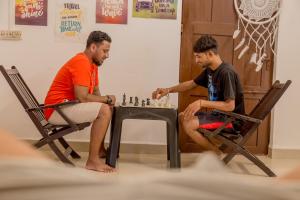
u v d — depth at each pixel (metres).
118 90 3.79
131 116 2.92
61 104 2.86
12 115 3.73
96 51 3.05
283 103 3.85
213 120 3.04
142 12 3.74
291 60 3.84
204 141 3.03
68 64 3.04
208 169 0.27
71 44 3.74
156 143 3.80
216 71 3.06
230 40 3.85
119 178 0.26
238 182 0.25
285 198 0.24
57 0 3.70
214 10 3.83
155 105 3.05
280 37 3.81
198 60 3.09
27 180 0.23
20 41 3.71
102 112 2.90
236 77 3.06
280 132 3.87
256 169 3.06
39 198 0.23
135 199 0.24
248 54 3.87
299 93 3.85
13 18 3.69
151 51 3.78
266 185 0.25
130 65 3.78
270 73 3.90
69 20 3.71
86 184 0.25
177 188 0.25
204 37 3.08
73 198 0.24
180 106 3.86
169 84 3.80
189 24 3.84
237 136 3.00
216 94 3.10
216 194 0.24
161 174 0.27
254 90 3.89
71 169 0.26
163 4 3.74
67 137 3.77
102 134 2.93
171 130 2.91
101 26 3.74
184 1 3.82
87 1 3.71
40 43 3.72
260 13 3.80
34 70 3.74
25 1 3.68
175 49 3.78
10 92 3.71
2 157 0.25
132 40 3.76
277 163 3.57
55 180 0.24
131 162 3.38
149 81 3.80
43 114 3.08
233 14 3.84
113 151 2.96
